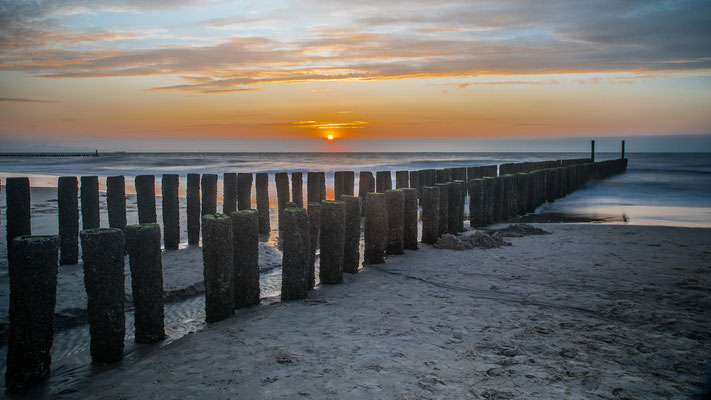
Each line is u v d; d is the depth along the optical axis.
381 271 7.13
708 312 5.14
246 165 46.66
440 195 9.61
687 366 3.80
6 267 7.38
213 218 5.11
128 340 4.83
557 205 17.19
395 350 4.17
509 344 4.30
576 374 3.67
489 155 91.00
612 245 9.02
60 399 3.54
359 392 3.40
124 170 38.22
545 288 6.16
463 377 3.63
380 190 14.59
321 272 6.47
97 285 4.21
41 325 3.95
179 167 42.88
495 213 12.71
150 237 4.64
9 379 3.92
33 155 101.00
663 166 44.12
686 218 13.91
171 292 6.46
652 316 5.01
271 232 11.34
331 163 51.66
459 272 7.03
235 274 5.51
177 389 3.54
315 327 4.80
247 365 3.91
